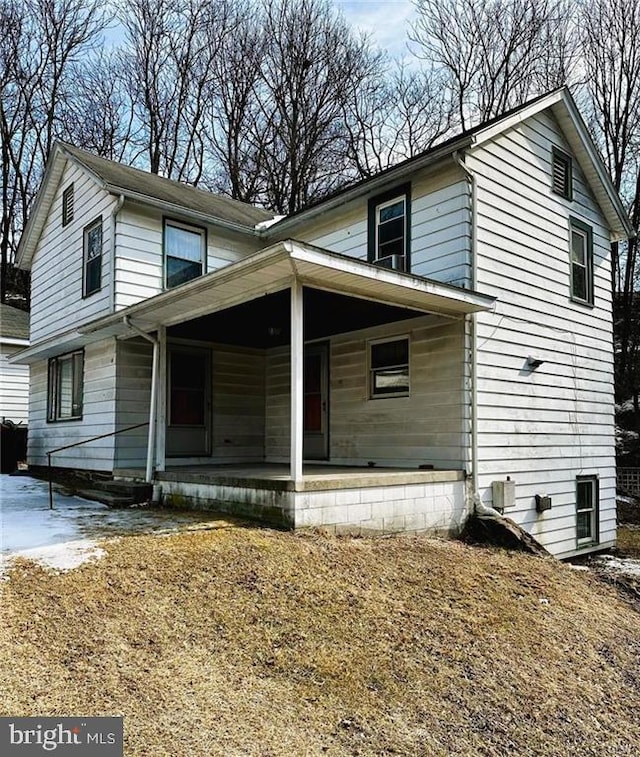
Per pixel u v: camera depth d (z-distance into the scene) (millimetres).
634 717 3775
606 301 10414
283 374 10922
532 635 4602
